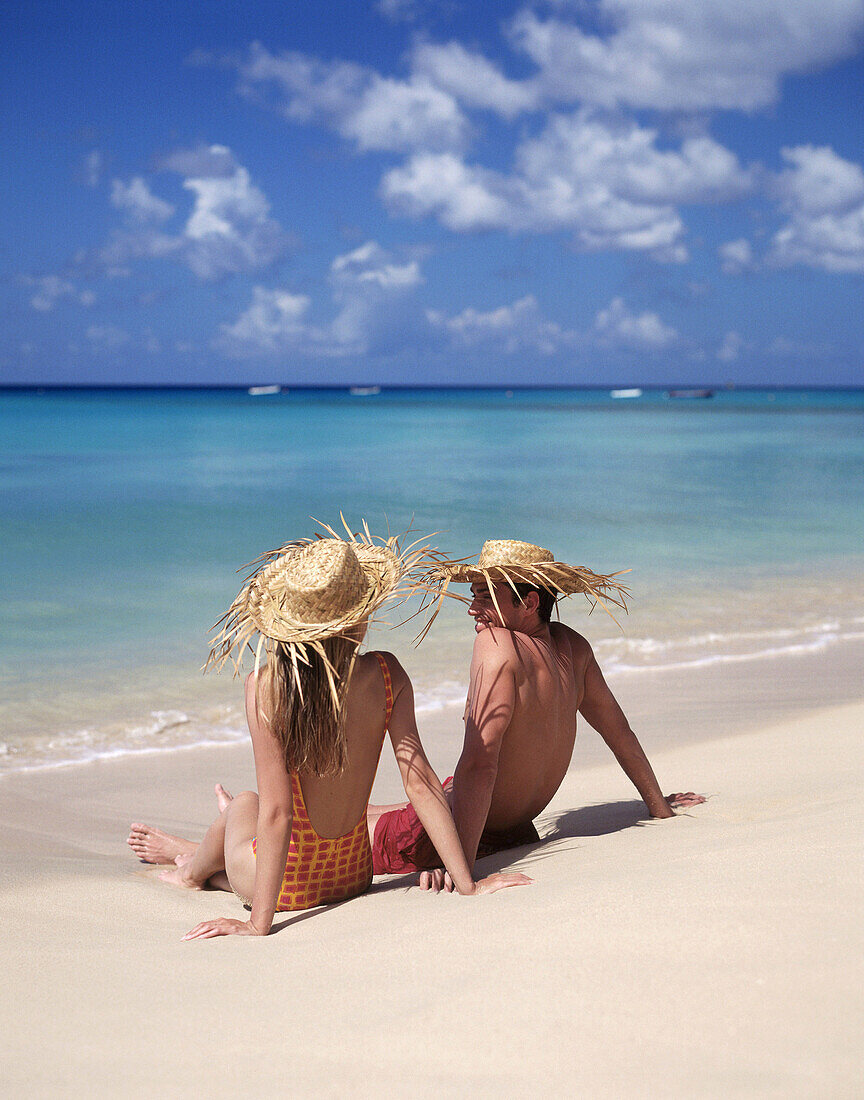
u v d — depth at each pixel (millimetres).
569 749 3408
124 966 2338
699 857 2455
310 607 2730
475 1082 1595
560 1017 1729
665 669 7027
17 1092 1723
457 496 19094
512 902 2488
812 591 9961
